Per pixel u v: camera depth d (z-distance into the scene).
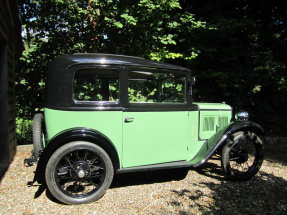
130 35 5.35
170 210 2.85
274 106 8.64
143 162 3.36
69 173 3.15
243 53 7.26
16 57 5.57
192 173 4.09
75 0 4.86
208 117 4.02
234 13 7.90
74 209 2.87
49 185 2.88
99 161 3.18
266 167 4.39
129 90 3.23
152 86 3.41
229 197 3.18
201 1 7.75
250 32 7.38
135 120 3.25
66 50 5.26
